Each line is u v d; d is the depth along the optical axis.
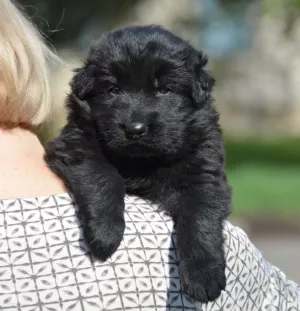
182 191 3.39
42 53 2.94
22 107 2.83
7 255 2.51
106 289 2.53
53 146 3.22
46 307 2.47
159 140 3.32
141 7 16.88
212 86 3.68
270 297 2.93
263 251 10.22
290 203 13.59
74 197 2.82
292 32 16.14
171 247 2.69
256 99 29.61
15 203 2.62
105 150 3.34
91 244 2.58
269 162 19.59
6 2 2.87
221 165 3.51
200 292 2.82
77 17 12.73
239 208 13.04
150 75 3.52
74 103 3.41
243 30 23.53
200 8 18.03
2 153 2.80
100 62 3.54
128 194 3.39
